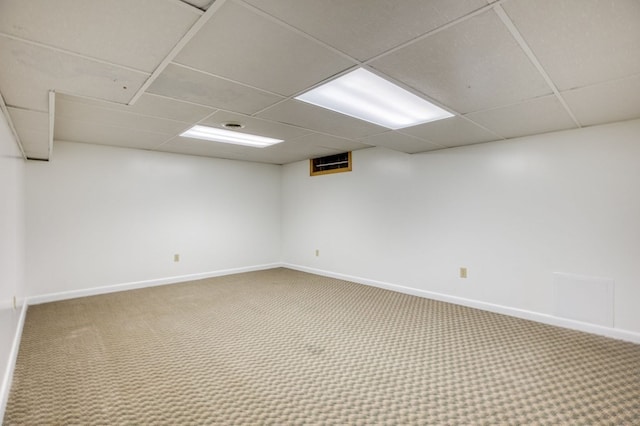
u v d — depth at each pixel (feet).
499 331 10.20
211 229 18.25
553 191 10.75
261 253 20.53
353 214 17.08
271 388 7.01
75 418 5.95
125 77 6.45
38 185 13.15
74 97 8.08
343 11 4.48
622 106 8.14
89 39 4.94
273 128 11.13
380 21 4.73
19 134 9.06
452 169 13.26
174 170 16.84
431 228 13.92
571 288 10.39
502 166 11.90
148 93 7.65
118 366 7.95
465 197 12.88
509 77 6.54
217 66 6.17
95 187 14.51
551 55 5.64
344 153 17.48
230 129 11.34
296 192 20.40
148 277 16.05
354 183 16.98
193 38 5.12
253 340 9.60
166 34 4.93
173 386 7.07
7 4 4.00
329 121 10.09
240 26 4.81
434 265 13.83
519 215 11.48
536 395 6.68
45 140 9.77
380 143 12.71
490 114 8.87
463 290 12.94
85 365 7.98
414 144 12.73
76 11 4.23
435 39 5.21
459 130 10.59
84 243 14.25
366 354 8.65
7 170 7.71
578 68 6.09
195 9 4.33
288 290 15.42
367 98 8.07
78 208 14.10
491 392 6.80
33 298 13.06
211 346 9.18
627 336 9.41
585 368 7.80
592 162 10.02
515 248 11.59
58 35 4.78
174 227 16.87
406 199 14.80
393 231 15.31
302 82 6.99
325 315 11.82
